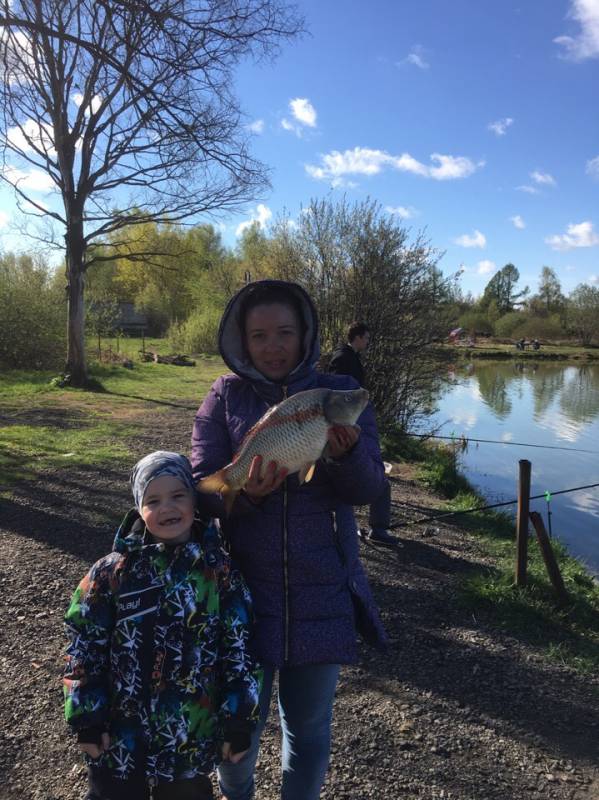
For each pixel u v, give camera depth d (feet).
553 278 302.86
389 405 39.09
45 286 74.49
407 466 34.53
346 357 22.50
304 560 6.28
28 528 19.29
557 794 8.93
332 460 6.21
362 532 21.20
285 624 6.20
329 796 8.61
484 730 10.41
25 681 11.00
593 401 79.05
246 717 6.01
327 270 38.68
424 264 37.99
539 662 12.94
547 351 192.34
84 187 53.88
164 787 6.01
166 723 5.93
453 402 76.48
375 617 6.64
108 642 6.19
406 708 10.94
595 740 10.32
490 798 8.77
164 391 59.21
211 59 28.50
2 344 69.41
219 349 6.73
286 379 6.74
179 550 6.23
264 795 8.58
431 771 9.27
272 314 6.64
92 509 21.56
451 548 20.67
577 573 19.29
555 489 36.01
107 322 85.81
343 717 10.57
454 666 12.53
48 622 13.24
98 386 57.47
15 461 27.99
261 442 5.99
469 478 37.27
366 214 38.34
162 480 6.26
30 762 8.93
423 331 37.73
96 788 6.03
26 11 26.76
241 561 6.53
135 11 23.95
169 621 6.06
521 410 69.87
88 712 5.96
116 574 6.20
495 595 15.74
